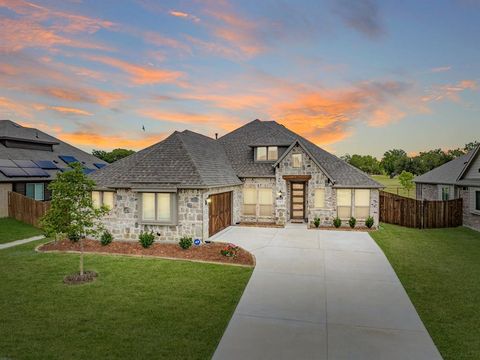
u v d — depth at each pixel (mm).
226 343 6191
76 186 10586
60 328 6707
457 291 9055
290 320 7242
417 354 5785
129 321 7070
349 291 9086
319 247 14547
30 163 27781
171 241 15461
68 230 10352
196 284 9594
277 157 22172
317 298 8570
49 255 13164
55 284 9547
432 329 6770
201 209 15148
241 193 21656
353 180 19797
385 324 7031
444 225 20781
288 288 9312
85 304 8031
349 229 19109
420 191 31891
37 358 5547
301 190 21844
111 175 16969
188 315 7430
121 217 16016
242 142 24766
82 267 10469
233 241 15703
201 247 14250
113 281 9844
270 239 16234
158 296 8609
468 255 13266
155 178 15641
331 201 19828
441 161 57562
